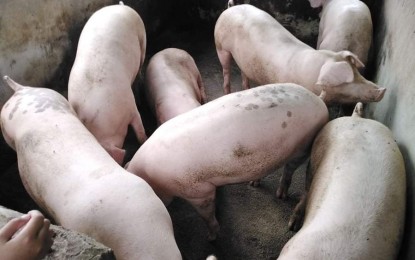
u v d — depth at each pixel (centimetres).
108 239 117
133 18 207
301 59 182
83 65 176
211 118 142
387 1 216
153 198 126
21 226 76
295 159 165
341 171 126
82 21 227
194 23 309
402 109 149
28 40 195
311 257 106
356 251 104
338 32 203
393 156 128
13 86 170
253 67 208
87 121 167
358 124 143
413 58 149
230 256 163
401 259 122
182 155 141
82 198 124
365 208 113
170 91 200
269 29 201
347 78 166
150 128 222
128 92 179
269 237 169
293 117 145
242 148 140
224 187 191
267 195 187
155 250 115
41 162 139
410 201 126
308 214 125
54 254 92
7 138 163
